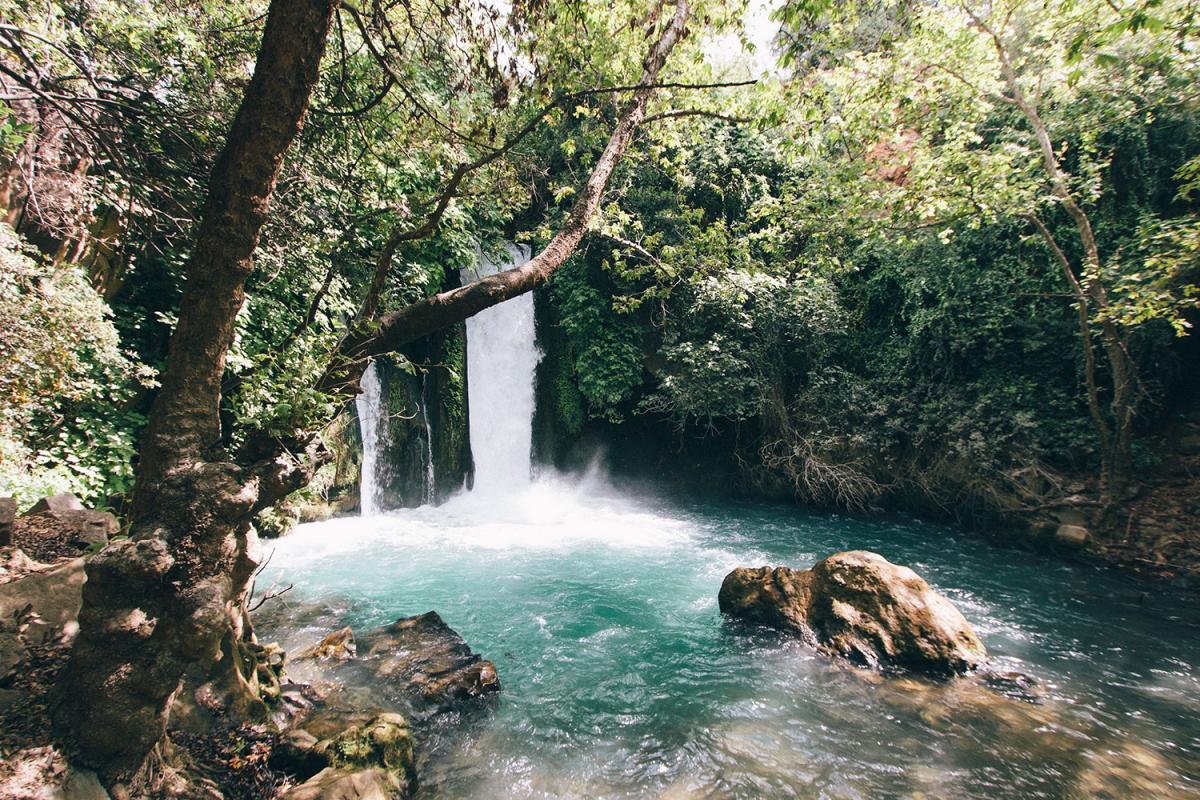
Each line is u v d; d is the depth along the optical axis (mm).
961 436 11102
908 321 12664
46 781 2201
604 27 5957
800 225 9734
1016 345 10977
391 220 7590
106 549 2428
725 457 15047
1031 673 5660
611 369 14016
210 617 2602
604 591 8125
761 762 4203
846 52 7129
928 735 4555
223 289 2707
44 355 5465
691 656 5980
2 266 5117
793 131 5703
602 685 5348
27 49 4543
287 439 3236
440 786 3809
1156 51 8367
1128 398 9047
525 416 15266
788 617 6352
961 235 10953
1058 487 10023
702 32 5633
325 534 10820
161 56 5383
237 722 3291
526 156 6809
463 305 3871
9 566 3812
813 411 13305
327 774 3211
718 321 13617
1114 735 4590
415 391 13641
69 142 5570
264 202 2719
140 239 7594
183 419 2723
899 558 9711
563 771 4055
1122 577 8609
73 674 2438
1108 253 9773
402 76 5461
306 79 2635
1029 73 9633
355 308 9211
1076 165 10047
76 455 6715
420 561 9469
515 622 6945
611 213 7672
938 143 11164
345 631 5641
